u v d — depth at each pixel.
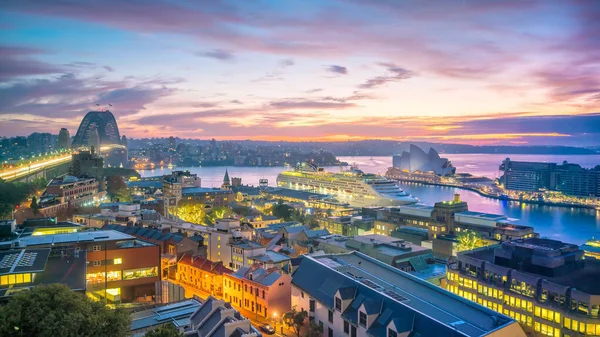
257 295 146.38
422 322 91.62
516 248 144.00
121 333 81.56
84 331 75.62
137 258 153.88
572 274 134.38
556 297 123.19
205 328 91.12
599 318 113.50
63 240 148.88
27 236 166.25
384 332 96.06
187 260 187.88
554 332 121.88
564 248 139.75
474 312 99.81
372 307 102.12
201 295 170.75
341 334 111.44
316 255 144.88
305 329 126.25
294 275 137.12
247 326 86.19
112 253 150.75
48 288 79.56
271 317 141.25
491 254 162.38
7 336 70.75
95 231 174.12
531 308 128.38
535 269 136.12
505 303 136.38
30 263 118.00
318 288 123.88
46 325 71.19
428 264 184.75
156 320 102.12
